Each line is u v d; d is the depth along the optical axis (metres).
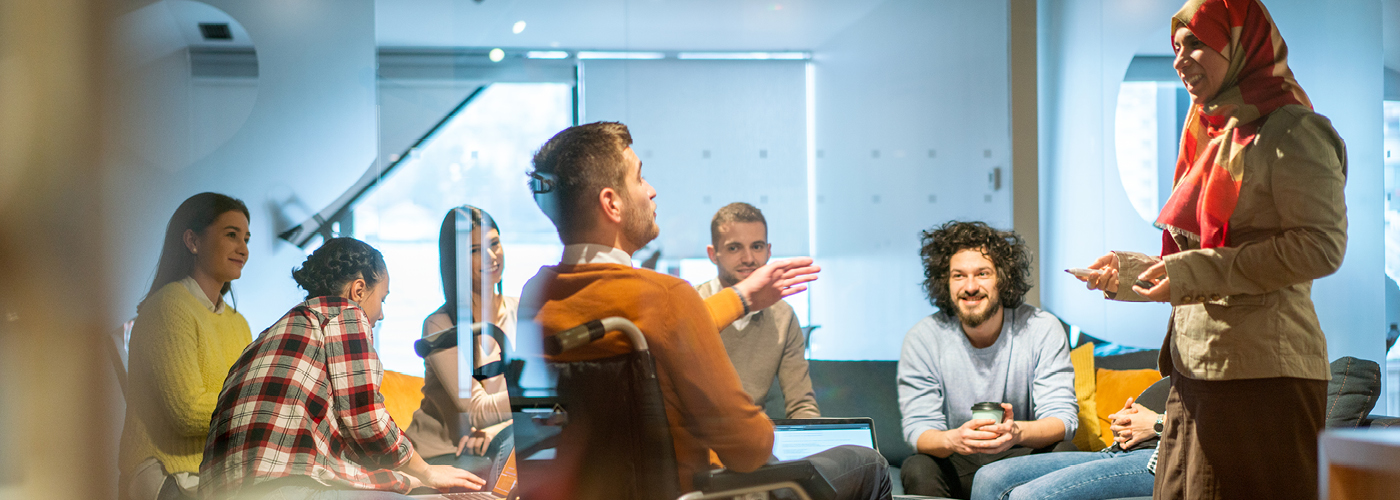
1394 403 2.29
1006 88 2.63
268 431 1.59
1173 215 1.45
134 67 2.59
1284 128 1.29
